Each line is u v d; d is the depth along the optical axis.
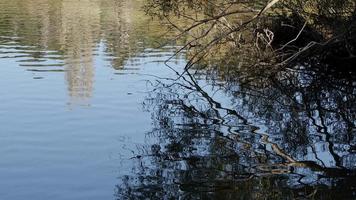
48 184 7.45
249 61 18.52
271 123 11.16
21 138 9.49
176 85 15.09
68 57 18.69
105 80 14.98
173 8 17.73
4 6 37.56
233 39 18.64
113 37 24.08
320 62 18.34
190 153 9.01
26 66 16.59
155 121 11.01
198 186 7.53
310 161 8.62
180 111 12.05
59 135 9.73
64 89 13.45
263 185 7.59
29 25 28.19
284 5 17.89
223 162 8.55
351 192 7.33
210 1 17.67
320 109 12.44
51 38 23.67
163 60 18.77
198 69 17.50
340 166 8.38
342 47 17.66
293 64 17.69
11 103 11.97
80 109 11.60
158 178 7.80
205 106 12.72
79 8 36.72
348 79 16.34
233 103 13.16
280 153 9.05
